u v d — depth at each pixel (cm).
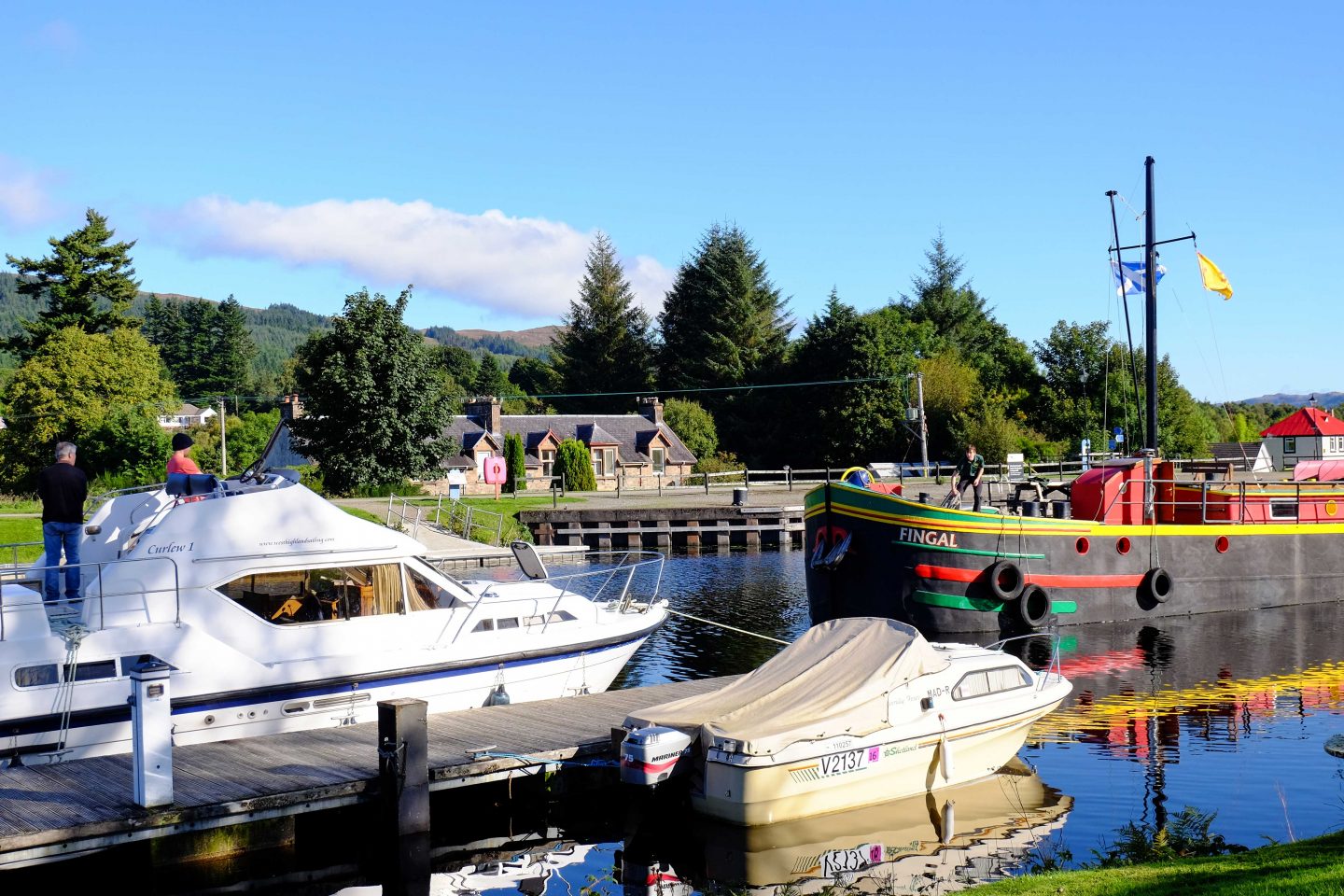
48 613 1366
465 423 6644
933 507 2295
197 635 1333
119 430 5897
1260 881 827
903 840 1216
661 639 2489
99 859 1103
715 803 1235
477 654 1505
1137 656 2161
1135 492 2577
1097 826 1246
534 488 6638
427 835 1166
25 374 6769
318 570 1447
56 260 7662
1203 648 2231
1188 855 1138
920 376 6097
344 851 1212
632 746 1232
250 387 13788
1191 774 1423
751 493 5728
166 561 1351
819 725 1248
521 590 1619
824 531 2430
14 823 1038
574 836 1300
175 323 13825
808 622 2678
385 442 4738
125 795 1123
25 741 1223
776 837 1234
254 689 1353
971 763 1395
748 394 8512
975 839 1215
